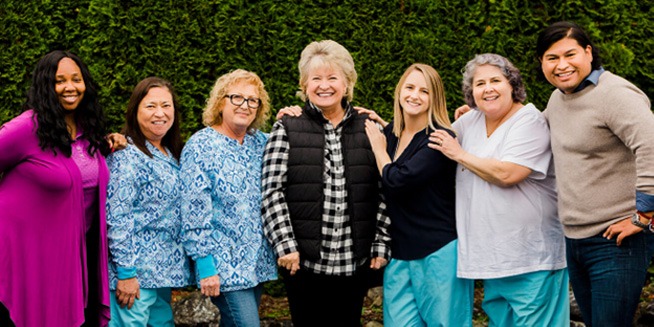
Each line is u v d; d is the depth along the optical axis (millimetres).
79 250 3088
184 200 3184
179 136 3463
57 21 4469
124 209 3146
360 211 3264
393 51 4566
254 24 4531
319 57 3273
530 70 4613
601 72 2992
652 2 4668
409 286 3338
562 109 3068
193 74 4547
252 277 3215
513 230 3129
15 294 3047
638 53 4656
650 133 2732
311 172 3234
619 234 2891
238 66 4531
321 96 3273
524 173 3090
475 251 3180
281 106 4555
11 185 3074
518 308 3186
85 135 3148
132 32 4461
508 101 3168
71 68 3092
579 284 3150
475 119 3359
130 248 3146
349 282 3342
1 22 4465
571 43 2967
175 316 4266
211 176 3182
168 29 4488
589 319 3162
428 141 3215
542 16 4641
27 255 3051
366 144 3336
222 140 3244
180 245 3301
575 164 2986
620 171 2908
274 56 4555
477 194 3180
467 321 3281
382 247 3322
